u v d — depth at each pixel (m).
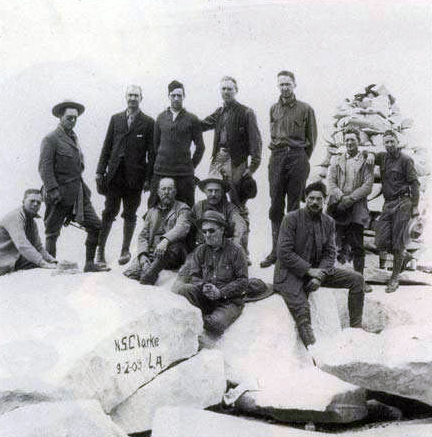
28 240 9.09
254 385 7.62
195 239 8.88
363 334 7.25
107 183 9.34
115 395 7.03
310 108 9.11
